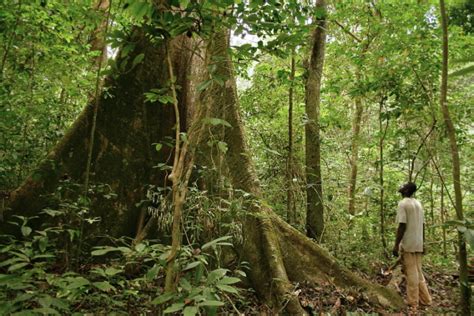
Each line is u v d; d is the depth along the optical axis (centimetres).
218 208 448
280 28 322
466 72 181
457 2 211
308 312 447
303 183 771
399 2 638
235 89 585
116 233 548
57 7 535
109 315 326
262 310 446
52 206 508
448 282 630
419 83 652
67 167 543
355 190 902
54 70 598
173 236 282
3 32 515
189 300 237
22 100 573
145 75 601
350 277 509
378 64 695
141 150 591
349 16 750
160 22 289
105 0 739
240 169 552
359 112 924
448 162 737
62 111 676
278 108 912
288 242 526
